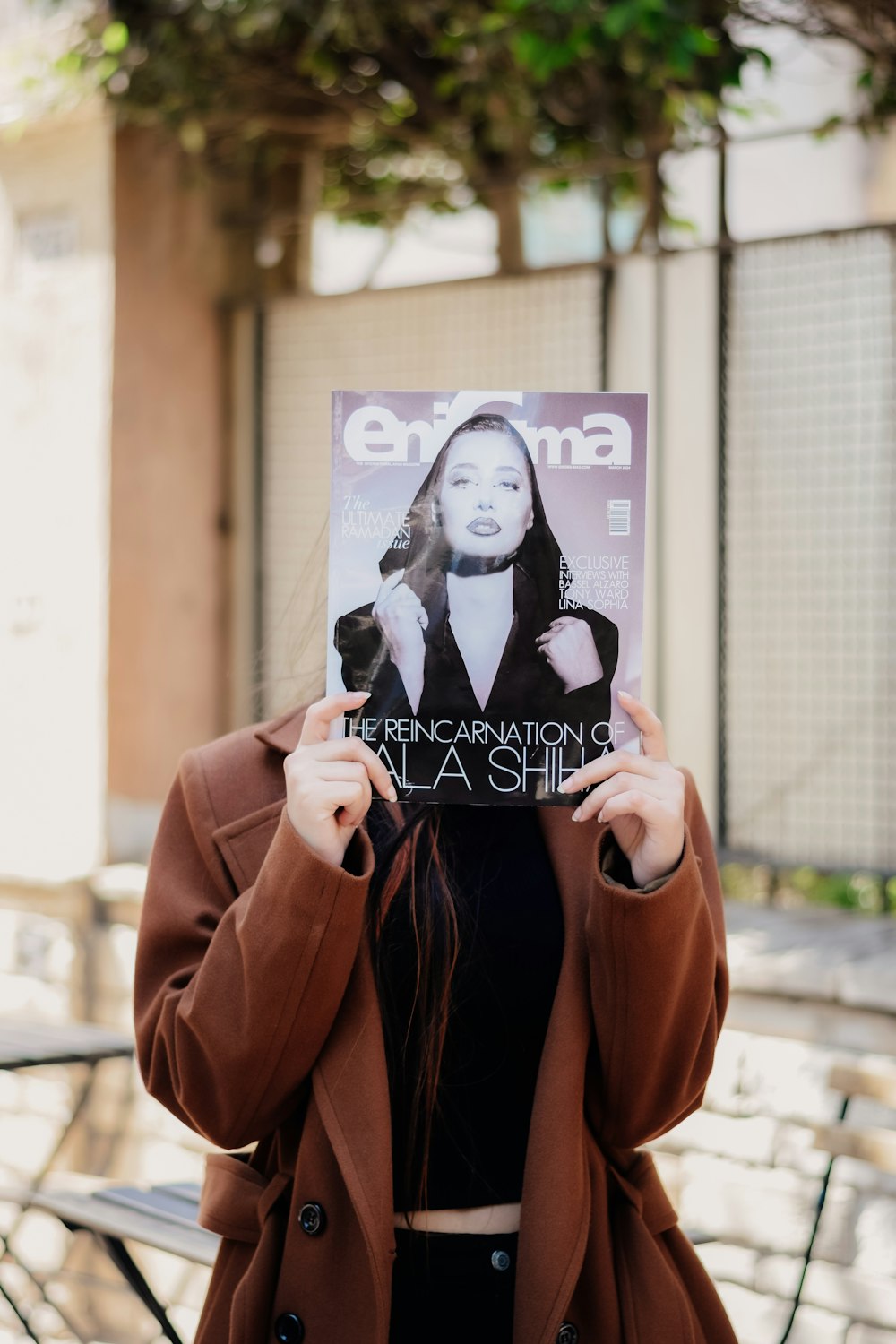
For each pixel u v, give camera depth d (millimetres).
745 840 3957
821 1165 2814
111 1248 2191
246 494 4605
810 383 3811
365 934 1365
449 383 4340
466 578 1287
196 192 4516
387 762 1288
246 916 1269
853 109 4328
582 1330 1353
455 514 1286
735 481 3949
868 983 2799
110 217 4230
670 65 3596
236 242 4645
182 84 4137
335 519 1292
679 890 1252
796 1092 2873
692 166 4523
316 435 4531
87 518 4281
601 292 4086
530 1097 1365
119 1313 3766
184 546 4477
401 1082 1345
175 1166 3730
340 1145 1286
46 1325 3861
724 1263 2926
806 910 3797
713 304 4000
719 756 3973
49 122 4316
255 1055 1283
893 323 3668
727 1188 2939
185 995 1336
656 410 4055
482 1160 1339
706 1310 1470
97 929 3998
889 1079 2064
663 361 4059
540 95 4348
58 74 4211
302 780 1247
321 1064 1327
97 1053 2680
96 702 4246
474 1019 1352
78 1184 2479
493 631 1286
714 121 4051
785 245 3824
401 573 1290
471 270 5039
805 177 4422
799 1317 2809
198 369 4527
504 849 1413
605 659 1286
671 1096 1376
